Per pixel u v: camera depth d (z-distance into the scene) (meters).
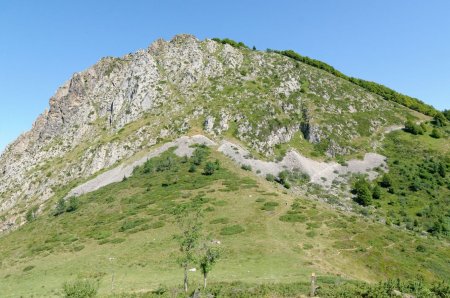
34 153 154.88
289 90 156.00
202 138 125.88
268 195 84.06
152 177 105.06
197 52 173.50
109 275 55.22
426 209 95.31
